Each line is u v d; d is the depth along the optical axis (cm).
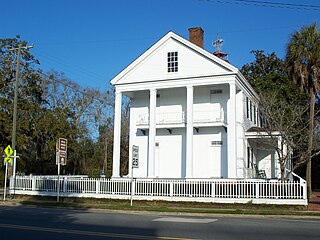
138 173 3228
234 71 2792
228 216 1889
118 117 3050
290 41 3338
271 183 2206
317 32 3269
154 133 2948
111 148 5588
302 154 2997
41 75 4916
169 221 1555
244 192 2252
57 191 2627
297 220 1684
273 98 3127
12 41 3941
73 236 1109
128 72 3080
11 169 3341
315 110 4059
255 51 4994
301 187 2152
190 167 2789
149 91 3159
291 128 3075
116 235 1132
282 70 4541
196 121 2970
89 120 5822
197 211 2003
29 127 3750
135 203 2406
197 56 2914
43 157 4259
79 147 4547
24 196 2708
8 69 3878
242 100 3073
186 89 3103
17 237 1090
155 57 3031
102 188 2536
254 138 3119
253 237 1126
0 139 3706
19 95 3912
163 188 2408
